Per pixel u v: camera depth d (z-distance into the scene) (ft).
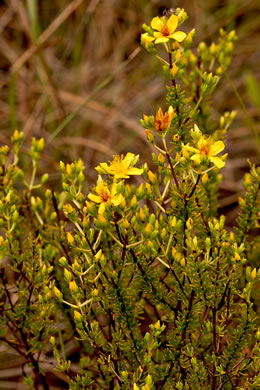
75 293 1.28
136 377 1.30
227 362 1.33
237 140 2.30
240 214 1.47
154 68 2.47
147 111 2.47
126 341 1.37
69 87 2.59
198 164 1.28
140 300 1.42
